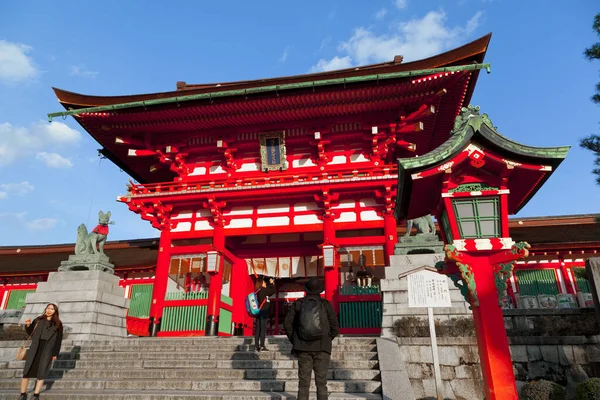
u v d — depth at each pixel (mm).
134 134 24969
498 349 7254
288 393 9852
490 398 7109
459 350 11531
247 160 24781
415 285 10320
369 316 18891
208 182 24156
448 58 20328
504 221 7891
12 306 30578
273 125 23531
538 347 11367
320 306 8047
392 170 21531
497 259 7691
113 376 12055
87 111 22672
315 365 7883
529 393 9312
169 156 24953
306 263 25125
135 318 23922
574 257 25531
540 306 16969
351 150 23562
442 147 8062
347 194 22188
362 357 11875
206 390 10508
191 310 21031
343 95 21109
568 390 10766
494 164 8102
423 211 10094
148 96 22906
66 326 16516
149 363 12750
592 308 11750
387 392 9172
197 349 14328
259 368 11930
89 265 18094
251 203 23562
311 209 22781
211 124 23562
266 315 13484
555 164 7730
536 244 25078
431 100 21422
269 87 20781
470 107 8617
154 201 23141
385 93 21047
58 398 10070
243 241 26328
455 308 13422
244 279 24781
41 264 31750
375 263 20703
